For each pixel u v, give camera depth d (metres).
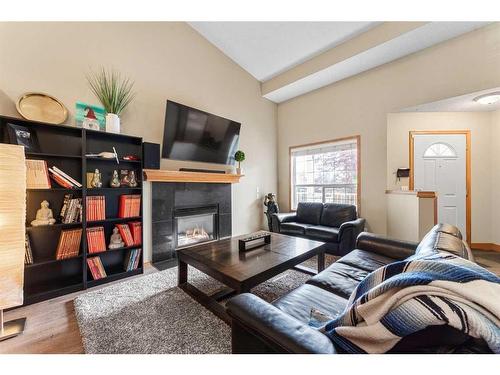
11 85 2.06
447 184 3.73
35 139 2.13
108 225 2.59
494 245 3.56
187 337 1.47
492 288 0.63
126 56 2.79
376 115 3.59
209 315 1.72
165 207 3.08
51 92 2.26
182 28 3.37
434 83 2.99
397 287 0.71
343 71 3.68
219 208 3.80
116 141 2.69
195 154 3.41
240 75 4.27
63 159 2.31
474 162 3.67
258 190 4.67
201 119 3.41
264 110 4.78
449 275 0.69
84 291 2.15
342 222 3.54
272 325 0.81
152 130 3.03
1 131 1.93
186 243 3.42
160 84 3.11
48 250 2.22
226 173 3.73
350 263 1.86
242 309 0.91
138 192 2.81
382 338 0.69
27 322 1.68
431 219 2.79
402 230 3.15
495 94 2.74
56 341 1.47
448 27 2.62
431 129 3.74
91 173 2.40
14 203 1.55
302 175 4.73
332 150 4.23
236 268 1.71
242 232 4.35
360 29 3.05
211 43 3.78
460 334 0.59
